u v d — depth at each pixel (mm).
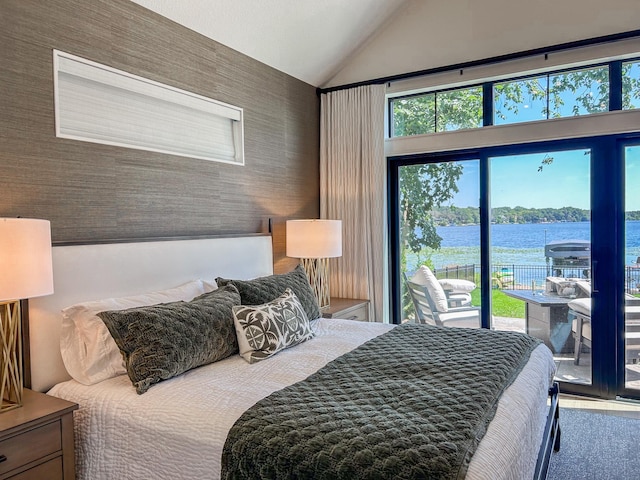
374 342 2510
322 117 4395
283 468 1386
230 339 2348
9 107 2117
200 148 3188
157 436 1704
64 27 2330
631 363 3447
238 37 3354
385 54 4113
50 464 1761
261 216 3713
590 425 3059
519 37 3564
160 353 1992
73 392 2006
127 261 2514
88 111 2486
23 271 1765
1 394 1771
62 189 2332
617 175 3396
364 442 1378
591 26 3318
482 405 1631
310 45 3820
